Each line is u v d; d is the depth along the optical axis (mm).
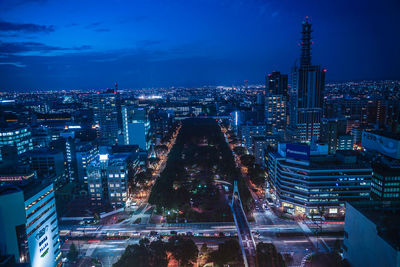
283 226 193000
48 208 146625
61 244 177250
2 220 121125
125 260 140250
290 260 153375
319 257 137000
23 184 140000
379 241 101312
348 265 125438
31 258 131500
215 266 145500
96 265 156000
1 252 122938
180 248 149625
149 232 189125
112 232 190125
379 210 119250
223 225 195750
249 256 155125
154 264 139375
